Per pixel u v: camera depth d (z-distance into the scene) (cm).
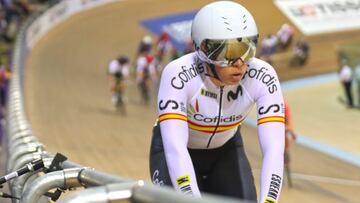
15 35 2667
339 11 3516
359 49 2144
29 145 364
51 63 2580
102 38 3067
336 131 1778
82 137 1343
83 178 204
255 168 1084
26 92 1967
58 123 1515
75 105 1861
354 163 1359
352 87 2159
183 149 258
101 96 2094
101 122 1603
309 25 3419
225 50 251
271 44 2917
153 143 296
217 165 311
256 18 3425
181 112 266
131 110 1911
